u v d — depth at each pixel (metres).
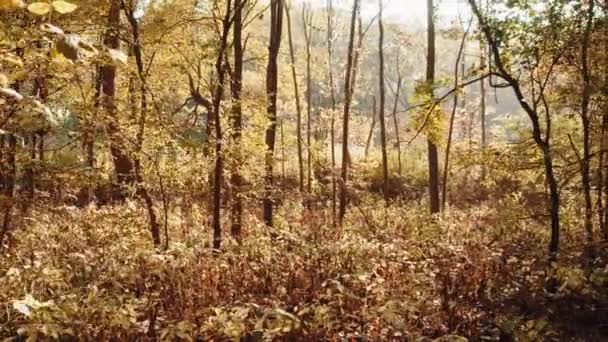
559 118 10.30
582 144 10.24
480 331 6.78
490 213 13.09
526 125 10.95
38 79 6.46
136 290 7.30
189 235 10.99
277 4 12.57
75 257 8.20
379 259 8.58
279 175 22.34
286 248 9.63
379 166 25.17
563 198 10.34
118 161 12.10
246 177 10.88
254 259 8.49
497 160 9.46
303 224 14.12
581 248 9.63
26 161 7.84
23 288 6.20
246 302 6.97
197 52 10.93
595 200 11.26
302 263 8.16
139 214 11.53
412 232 12.79
